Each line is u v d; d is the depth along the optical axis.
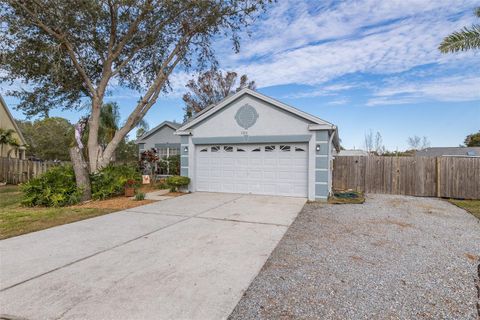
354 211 7.86
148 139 18.81
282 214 7.23
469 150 24.23
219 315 2.68
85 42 11.96
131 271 3.68
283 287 3.31
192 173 11.46
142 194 9.51
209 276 3.54
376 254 4.46
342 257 4.31
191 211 7.61
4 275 3.54
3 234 5.42
